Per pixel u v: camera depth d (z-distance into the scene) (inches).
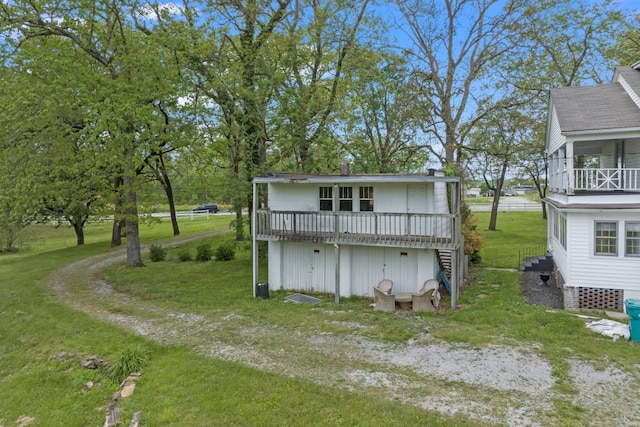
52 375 414.3
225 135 899.4
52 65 692.7
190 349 446.6
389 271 629.3
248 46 901.2
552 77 1121.4
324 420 304.5
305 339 465.4
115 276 853.2
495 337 451.8
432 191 609.9
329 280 669.9
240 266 935.0
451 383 351.3
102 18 826.8
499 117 1058.7
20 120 705.0
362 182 619.2
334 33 983.0
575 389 332.2
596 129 552.4
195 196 1022.4
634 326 424.2
